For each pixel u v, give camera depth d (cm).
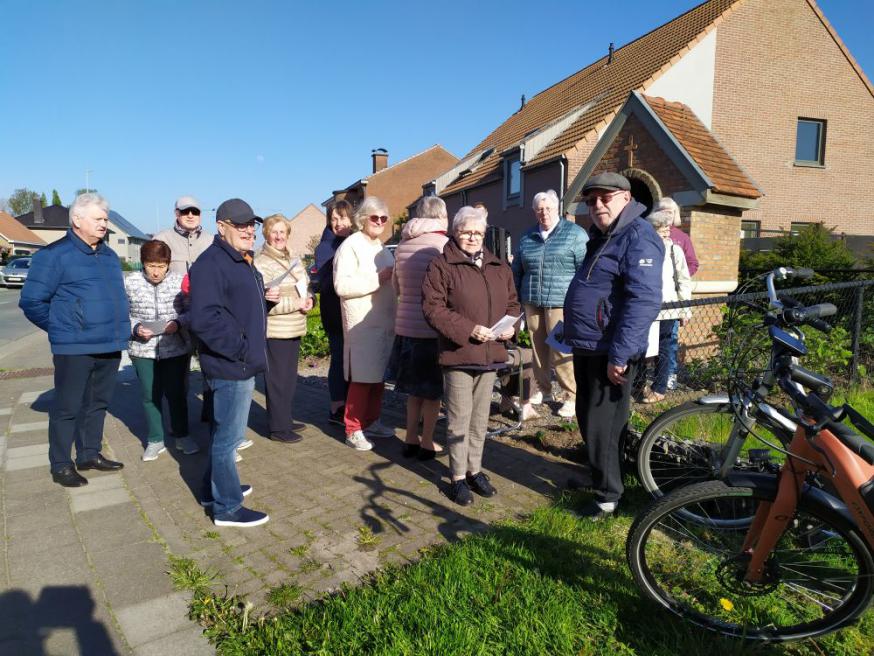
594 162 939
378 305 423
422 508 333
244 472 392
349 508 334
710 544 254
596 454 312
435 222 393
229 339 285
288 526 313
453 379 333
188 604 244
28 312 349
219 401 298
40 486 372
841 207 1591
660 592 234
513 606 233
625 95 1410
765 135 1503
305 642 216
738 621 228
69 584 259
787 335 214
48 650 215
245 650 213
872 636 225
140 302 411
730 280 722
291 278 437
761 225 1524
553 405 547
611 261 294
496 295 334
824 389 205
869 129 1594
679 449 332
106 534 306
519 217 1639
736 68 1456
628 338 281
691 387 530
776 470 251
